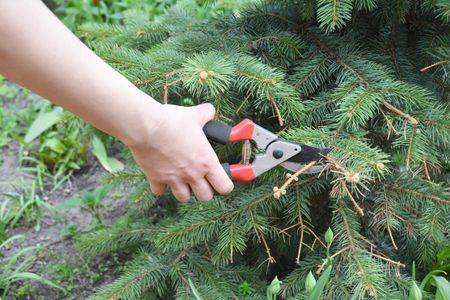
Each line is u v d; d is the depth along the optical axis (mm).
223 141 1287
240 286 1615
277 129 1639
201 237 1552
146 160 1175
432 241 1513
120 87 1070
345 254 1441
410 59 1626
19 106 2836
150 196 1846
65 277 1960
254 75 1389
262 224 1489
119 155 2531
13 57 981
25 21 963
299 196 1481
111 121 1090
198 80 1290
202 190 1235
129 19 2062
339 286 1452
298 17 1643
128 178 1810
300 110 1403
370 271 1357
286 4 1671
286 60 1565
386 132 1472
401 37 1633
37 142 2604
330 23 1369
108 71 1067
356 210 1523
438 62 1479
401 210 1522
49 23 995
